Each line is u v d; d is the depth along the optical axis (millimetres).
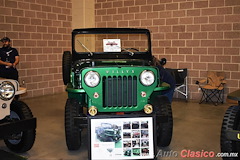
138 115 3359
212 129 4934
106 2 9000
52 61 8570
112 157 3250
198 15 7473
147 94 3496
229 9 7047
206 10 7352
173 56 7945
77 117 3398
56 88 8742
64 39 8930
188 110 6398
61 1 8750
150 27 8250
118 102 3492
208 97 7406
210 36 7355
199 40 7516
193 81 7680
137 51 4531
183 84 7559
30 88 7973
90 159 3230
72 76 3840
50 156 3754
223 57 7227
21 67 7699
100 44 4520
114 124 3318
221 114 6023
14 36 7477
